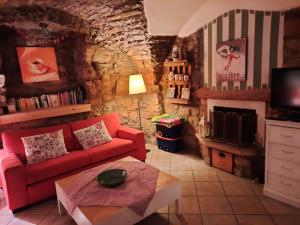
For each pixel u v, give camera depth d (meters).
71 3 3.06
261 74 3.01
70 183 2.35
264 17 2.87
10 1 2.80
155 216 2.42
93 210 1.88
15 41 3.68
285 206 2.47
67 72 4.28
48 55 4.00
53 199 2.89
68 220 2.47
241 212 2.42
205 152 3.59
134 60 4.60
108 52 4.30
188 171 3.38
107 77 4.45
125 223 1.92
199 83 3.87
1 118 3.28
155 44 3.94
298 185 2.41
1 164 2.62
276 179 2.57
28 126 3.74
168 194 2.21
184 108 4.21
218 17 3.36
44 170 2.72
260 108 3.07
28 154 2.92
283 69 2.55
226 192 2.79
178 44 4.04
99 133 3.51
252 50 3.05
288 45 2.70
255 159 3.04
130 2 3.00
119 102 4.65
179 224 2.29
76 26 3.76
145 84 4.66
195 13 3.44
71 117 4.16
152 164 3.69
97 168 2.64
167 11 3.27
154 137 4.67
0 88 3.36
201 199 2.67
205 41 3.64
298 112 2.51
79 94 4.20
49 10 3.43
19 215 2.58
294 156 2.39
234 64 3.24
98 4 3.09
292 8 2.62
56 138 3.17
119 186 2.21
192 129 4.14
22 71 3.76
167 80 4.33
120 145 3.40
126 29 3.69
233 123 3.30
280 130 2.44
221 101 3.49
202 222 2.30
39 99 3.83
